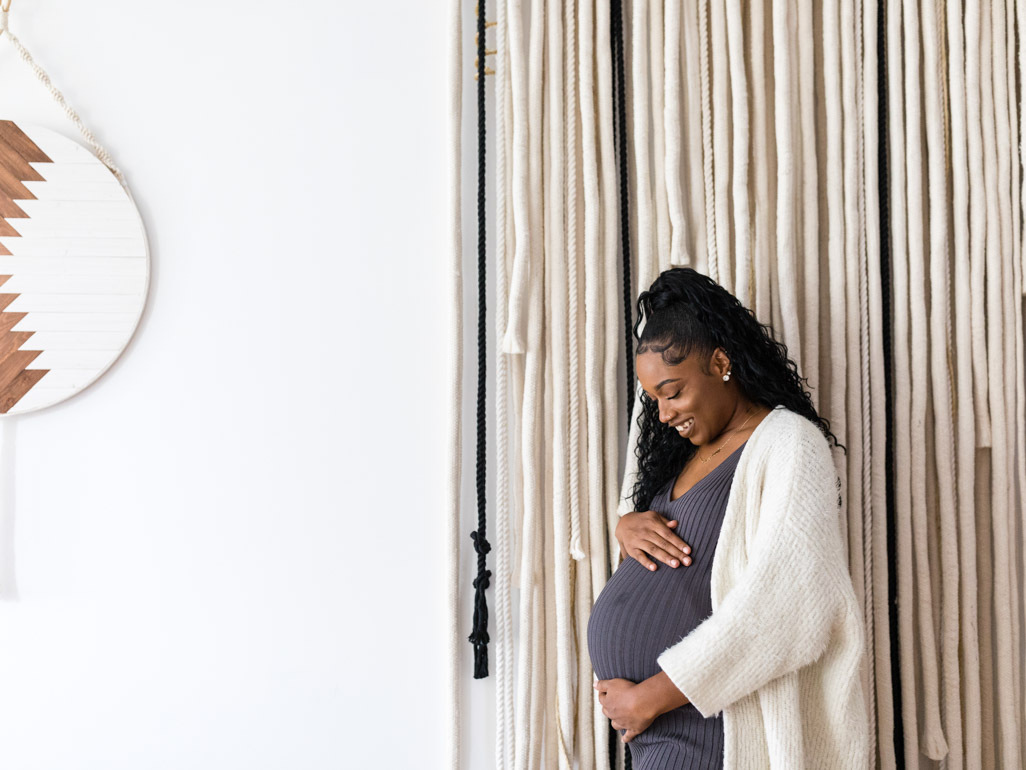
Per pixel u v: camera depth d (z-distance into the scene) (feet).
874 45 4.48
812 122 4.47
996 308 4.48
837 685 3.14
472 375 4.67
